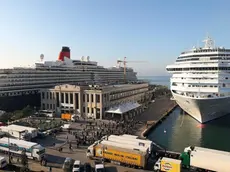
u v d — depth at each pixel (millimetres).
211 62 89938
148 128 80562
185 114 115875
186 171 45781
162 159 45000
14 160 49594
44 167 46094
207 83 84188
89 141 62906
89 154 51031
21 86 116688
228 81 82875
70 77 153875
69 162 44781
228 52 94188
